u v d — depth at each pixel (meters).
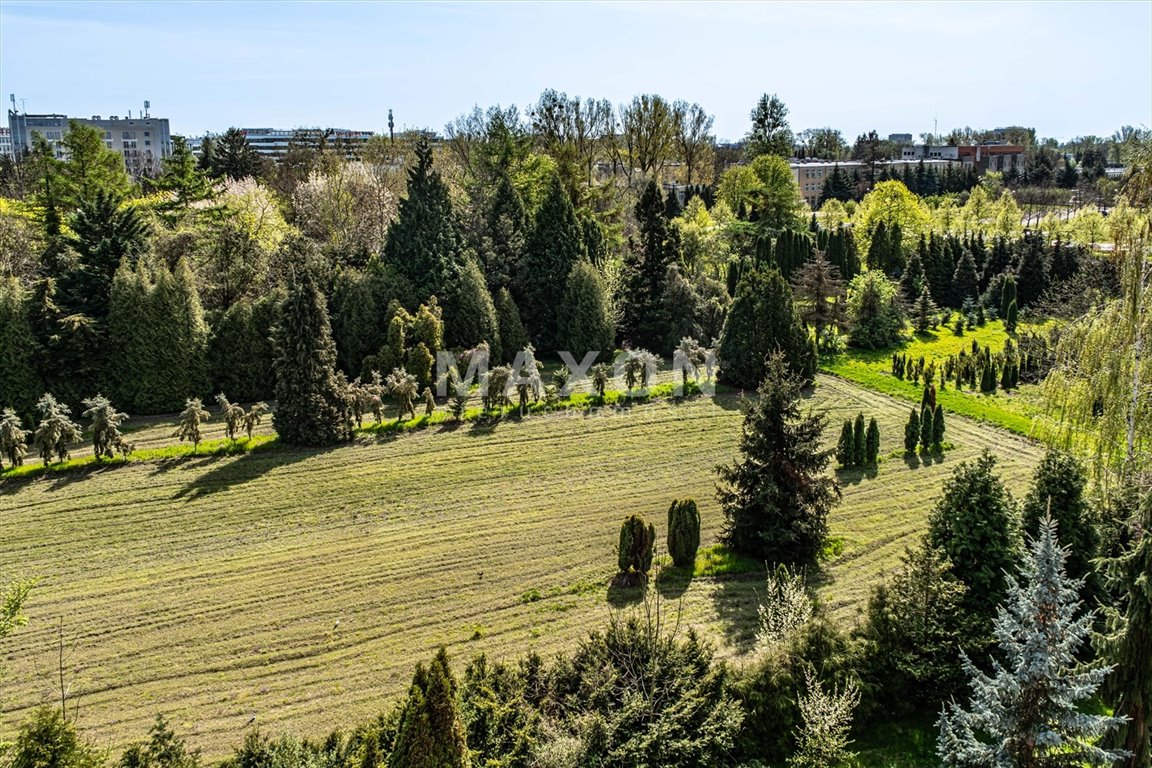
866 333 47.19
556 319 43.22
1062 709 10.30
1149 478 18.28
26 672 16.28
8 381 30.39
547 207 43.94
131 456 27.48
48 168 49.03
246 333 34.47
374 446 29.27
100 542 21.91
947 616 14.72
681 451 29.14
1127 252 19.83
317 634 17.66
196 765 11.69
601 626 17.80
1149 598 11.29
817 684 12.92
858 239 72.75
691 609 18.66
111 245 34.53
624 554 19.94
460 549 21.62
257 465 27.34
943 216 82.62
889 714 14.62
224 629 17.84
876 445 28.09
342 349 36.78
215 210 45.84
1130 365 19.84
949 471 27.39
